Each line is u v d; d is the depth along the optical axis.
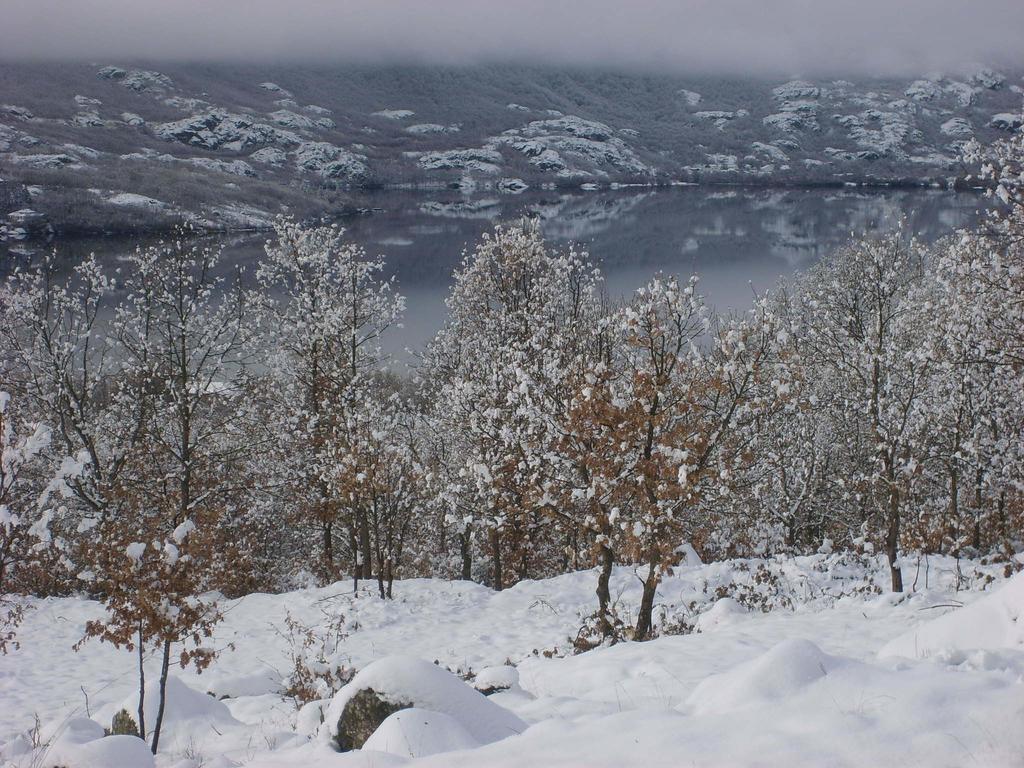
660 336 14.16
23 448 9.07
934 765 3.96
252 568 28.06
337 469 22.19
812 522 28.14
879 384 17.09
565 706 7.17
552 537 26.75
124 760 6.57
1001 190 16.44
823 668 5.43
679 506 14.01
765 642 10.74
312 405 28.80
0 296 26.97
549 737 5.27
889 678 5.11
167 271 27.88
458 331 31.12
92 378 27.75
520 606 19.50
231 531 28.22
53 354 25.89
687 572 19.77
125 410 27.52
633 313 13.80
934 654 6.06
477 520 20.89
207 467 27.75
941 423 21.45
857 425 24.36
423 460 25.89
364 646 17.36
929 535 19.98
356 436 21.83
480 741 6.09
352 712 6.69
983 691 4.62
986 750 3.98
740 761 4.32
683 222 154.88
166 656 9.49
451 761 5.14
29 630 19.77
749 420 14.27
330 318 26.98
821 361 19.38
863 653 9.75
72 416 26.00
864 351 17.16
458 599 20.84
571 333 22.38
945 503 24.38
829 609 14.51
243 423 29.44
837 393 22.94
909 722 4.40
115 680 15.89
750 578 18.17
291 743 7.91
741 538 24.31
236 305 28.41
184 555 9.48
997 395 20.69
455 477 23.28
